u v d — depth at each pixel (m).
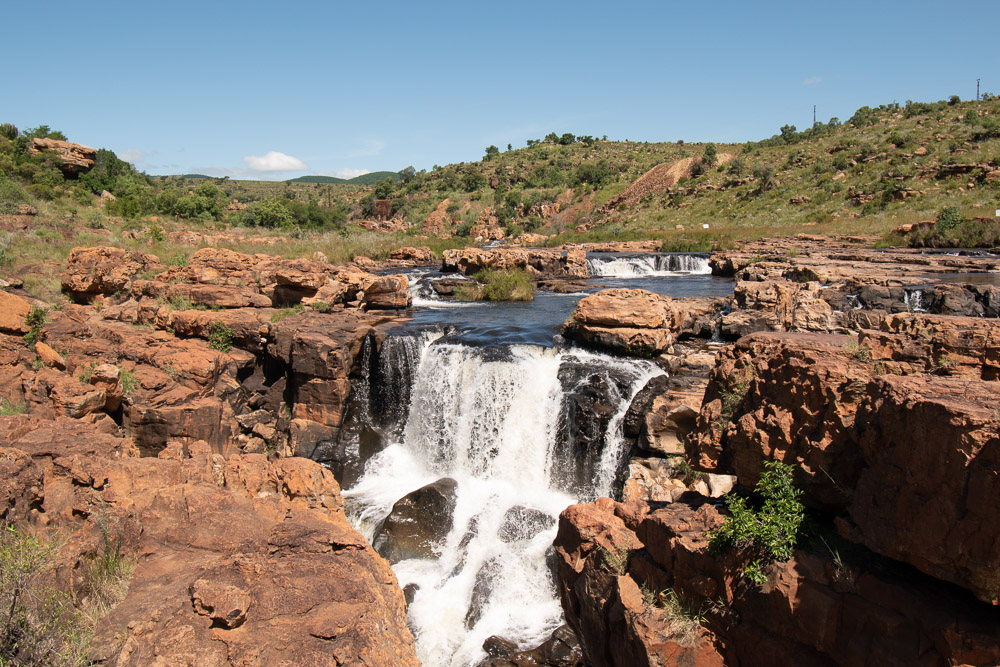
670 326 16.44
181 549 8.15
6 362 14.90
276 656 6.16
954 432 4.83
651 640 7.00
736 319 16.53
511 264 35.22
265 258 24.20
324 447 17.03
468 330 19.56
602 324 16.42
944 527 4.88
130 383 14.98
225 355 17.55
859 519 5.79
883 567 5.72
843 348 7.24
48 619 6.18
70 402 13.14
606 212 88.31
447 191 114.00
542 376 15.51
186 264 25.53
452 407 16.62
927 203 52.97
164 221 44.28
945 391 5.36
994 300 18.94
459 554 12.75
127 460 10.10
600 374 14.84
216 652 6.12
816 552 6.25
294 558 7.67
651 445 12.95
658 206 82.12
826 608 5.73
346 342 17.64
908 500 5.24
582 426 14.57
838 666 5.73
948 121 75.56
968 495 4.71
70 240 29.39
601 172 101.81
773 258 34.50
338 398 17.17
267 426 17.14
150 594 7.02
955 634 4.84
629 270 38.94
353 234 54.47
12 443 10.08
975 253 34.59
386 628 6.91
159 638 6.16
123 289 21.59
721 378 8.80
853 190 61.44
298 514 9.27
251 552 7.91
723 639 6.82
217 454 14.69
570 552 9.54
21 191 36.53
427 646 10.62
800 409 6.91
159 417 14.49
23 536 7.40
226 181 182.38
